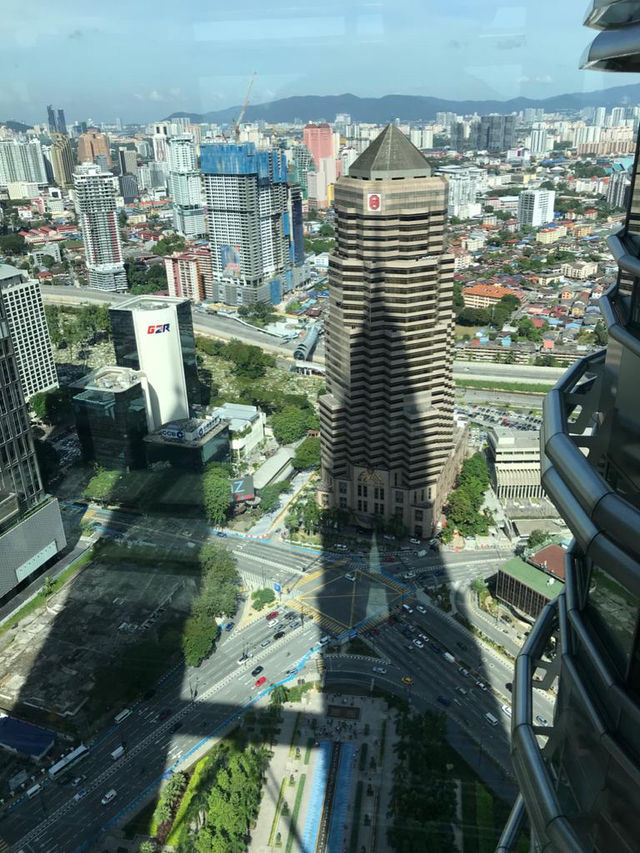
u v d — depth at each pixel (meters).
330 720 127.75
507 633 150.50
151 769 118.38
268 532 187.50
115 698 130.75
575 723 25.06
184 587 159.00
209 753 121.19
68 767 118.50
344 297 169.50
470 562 174.25
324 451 190.88
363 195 157.38
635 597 20.67
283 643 147.75
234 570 167.50
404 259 164.12
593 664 23.56
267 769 117.69
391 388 172.75
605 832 23.23
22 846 106.50
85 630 146.25
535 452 197.00
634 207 24.12
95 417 192.50
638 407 22.58
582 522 22.64
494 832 105.31
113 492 188.38
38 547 157.12
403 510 183.38
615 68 25.19
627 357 23.28
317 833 106.69
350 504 189.38
